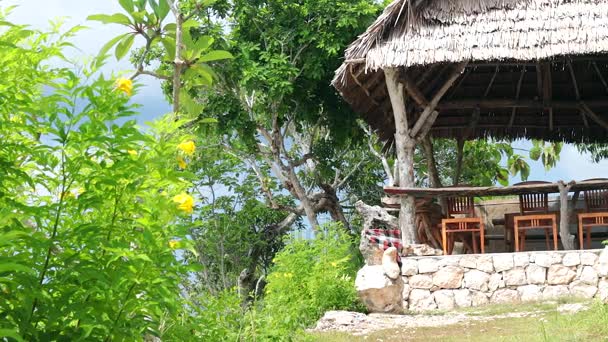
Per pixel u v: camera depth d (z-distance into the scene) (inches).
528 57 526.6
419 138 592.1
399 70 571.5
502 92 731.4
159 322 149.9
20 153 140.4
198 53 214.7
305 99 852.6
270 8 832.3
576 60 635.5
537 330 371.9
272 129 855.1
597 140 768.9
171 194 151.3
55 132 132.6
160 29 212.1
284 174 914.1
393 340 377.7
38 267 128.2
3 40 143.5
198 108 217.3
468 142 995.3
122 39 209.2
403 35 544.7
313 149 904.9
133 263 131.3
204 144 887.7
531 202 541.3
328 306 463.5
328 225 528.1
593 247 652.1
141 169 135.3
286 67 791.1
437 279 502.9
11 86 137.6
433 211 580.7
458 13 545.3
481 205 684.7
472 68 700.7
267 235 927.0
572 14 537.0
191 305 181.0
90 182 134.6
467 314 462.3
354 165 1000.2
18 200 143.3
